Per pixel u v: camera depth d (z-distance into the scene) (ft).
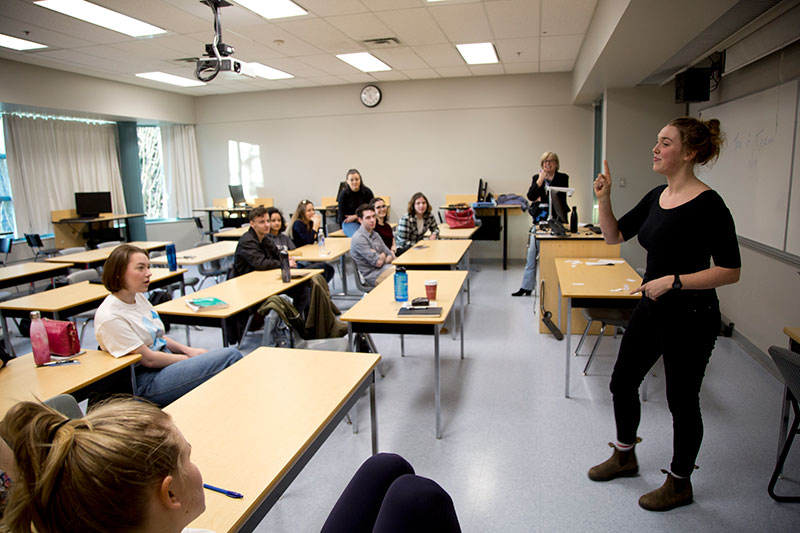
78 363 7.39
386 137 27.58
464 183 26.89
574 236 14.12
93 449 2.02
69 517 2.02
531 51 20.21
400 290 9.84
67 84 22.54
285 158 29.35
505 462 8.07
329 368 6.60
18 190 23.77
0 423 2.21
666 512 6.77
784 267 10.76
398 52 20.12
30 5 13.92
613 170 19.49
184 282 16.08
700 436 6.56
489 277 22.56
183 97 29.35
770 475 7.46
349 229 19.85
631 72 15.98
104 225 26.35
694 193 6.18
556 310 14.38
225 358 8.25
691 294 6.23
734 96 13.70
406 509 2.85
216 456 4.60
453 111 26.43
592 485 7.42
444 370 11.87
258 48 19.10
